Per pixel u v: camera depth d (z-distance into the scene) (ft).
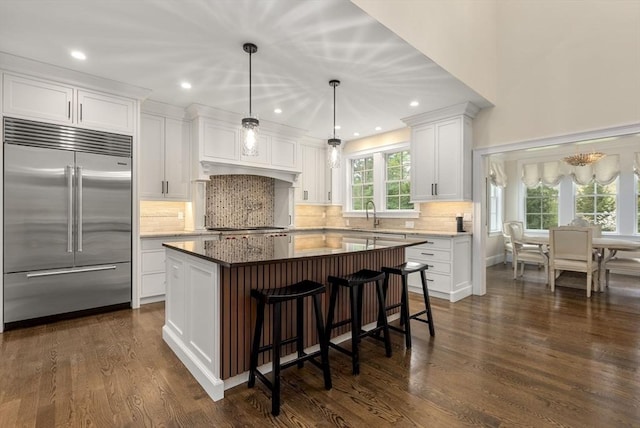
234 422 5.57
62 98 10.49
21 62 9.57
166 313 9.11
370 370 7.43
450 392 6.49
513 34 13.23
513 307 12.34
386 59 9.51
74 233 10.72
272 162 16.84
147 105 13.25
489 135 13.83
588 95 11.48
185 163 14.51
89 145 10.99
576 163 17.33
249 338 6.96
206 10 7.20
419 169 15.06
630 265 13.98
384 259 10.44
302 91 12.00
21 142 9.81
